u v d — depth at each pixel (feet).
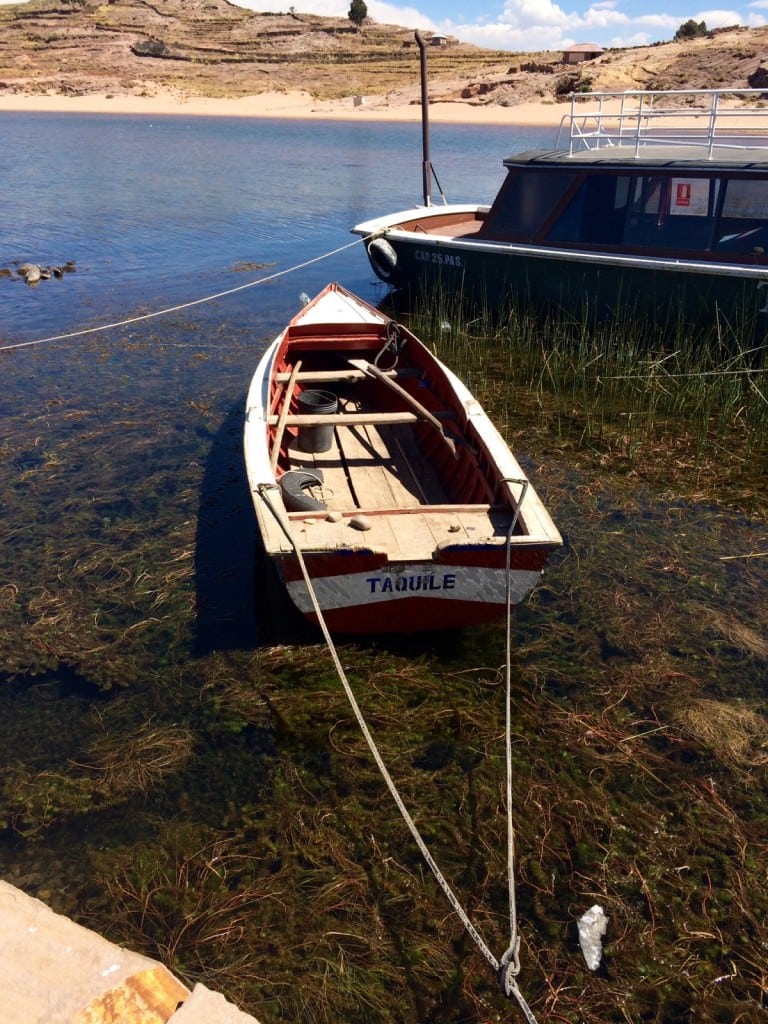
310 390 29.09
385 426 28.19
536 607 20.76
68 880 13.61
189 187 98.99
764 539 23.80
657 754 16.22
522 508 18.34
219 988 11.83
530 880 13.57
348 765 15.87
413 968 12.16
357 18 399.65
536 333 40.34
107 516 25.07
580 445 30.17
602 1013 11.66
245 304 49.60
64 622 20.08
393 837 14.34
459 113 252.21
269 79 342.64
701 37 262.26
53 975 9.17
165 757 16.03
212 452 29.43
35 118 253.85
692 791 15.38
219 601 20.85
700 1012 11.71
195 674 18.30
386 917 12.92
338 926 12.75
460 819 14.71
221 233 71.31
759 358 33.63
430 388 27.73
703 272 33.32
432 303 44.86
